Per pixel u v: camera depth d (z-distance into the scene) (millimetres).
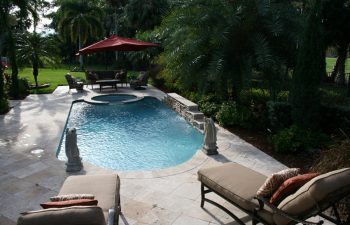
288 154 8086
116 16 40031
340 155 5535
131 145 9805
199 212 5344
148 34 24672
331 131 9117
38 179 6676
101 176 5082
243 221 5004
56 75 29766
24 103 15633
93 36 38156
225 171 5195
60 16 38000
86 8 36938
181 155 8891
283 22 10938
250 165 7398
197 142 9969
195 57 11711
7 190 6164
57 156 8594
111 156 8883
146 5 29125
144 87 21062
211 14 11047
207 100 13320
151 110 14828
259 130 10383
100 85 19406
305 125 8758
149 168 8000
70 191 4516
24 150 8625
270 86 11703
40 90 19781
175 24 11922
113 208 4027
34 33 20703
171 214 5285
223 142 9156
